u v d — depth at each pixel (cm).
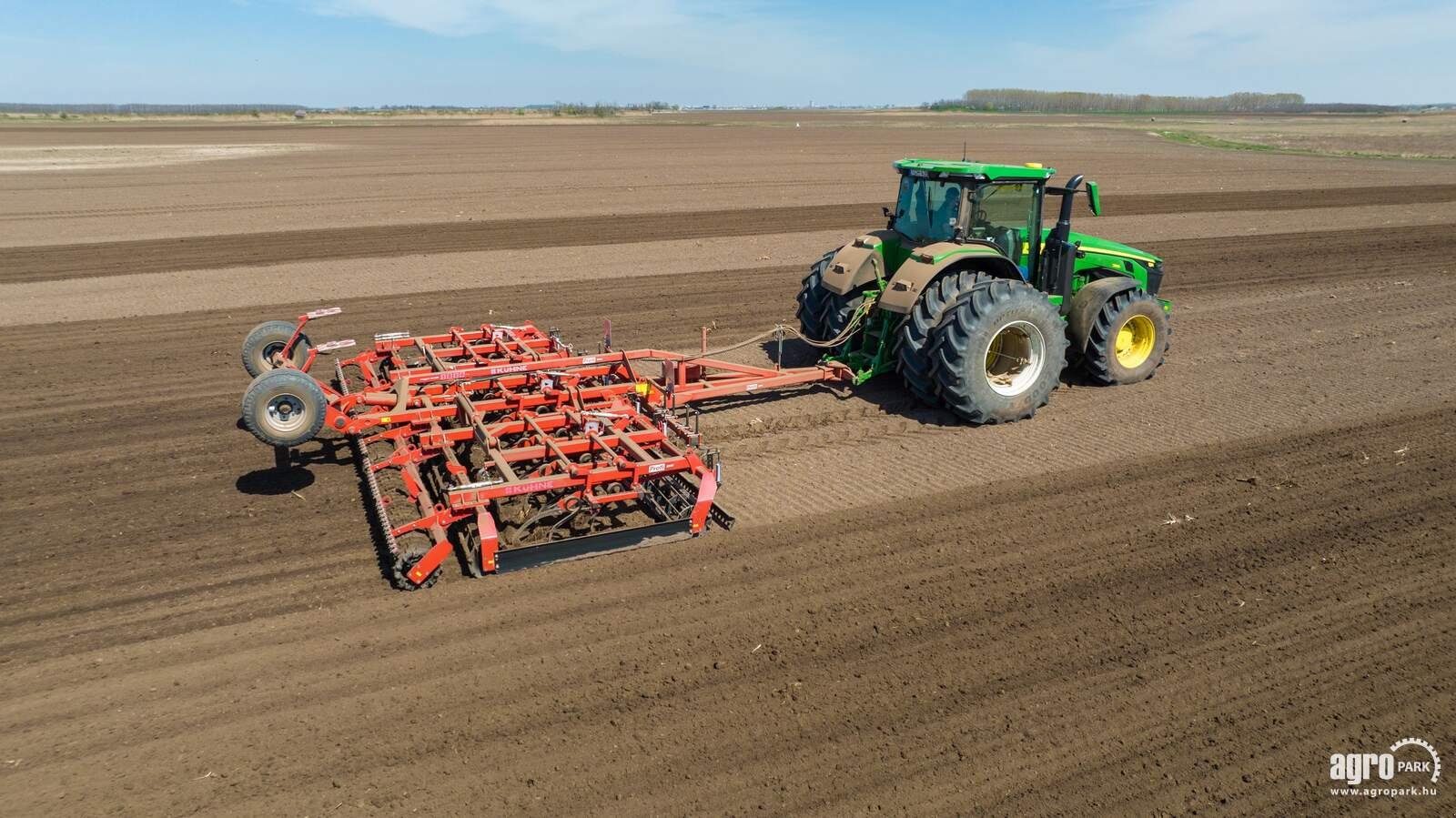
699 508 575
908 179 860
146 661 451
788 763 385
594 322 1143
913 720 412
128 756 387
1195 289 1345
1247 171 3056
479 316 1171
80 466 699
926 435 764
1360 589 521
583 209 2070
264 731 402
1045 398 796
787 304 1248
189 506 630
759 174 2830
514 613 495
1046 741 400
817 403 840
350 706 419
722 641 471
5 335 1071
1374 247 1691
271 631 478
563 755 389
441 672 443
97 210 1970
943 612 498
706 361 774
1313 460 706
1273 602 507
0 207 2000
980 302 748
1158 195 2423
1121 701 426
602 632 477
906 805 362
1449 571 539
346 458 718
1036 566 547
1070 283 858
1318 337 1077
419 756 388
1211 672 446
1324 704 423
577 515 593
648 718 412
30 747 391
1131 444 742
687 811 359
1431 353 1002
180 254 1541
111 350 1012
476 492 521
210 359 984
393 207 2070
